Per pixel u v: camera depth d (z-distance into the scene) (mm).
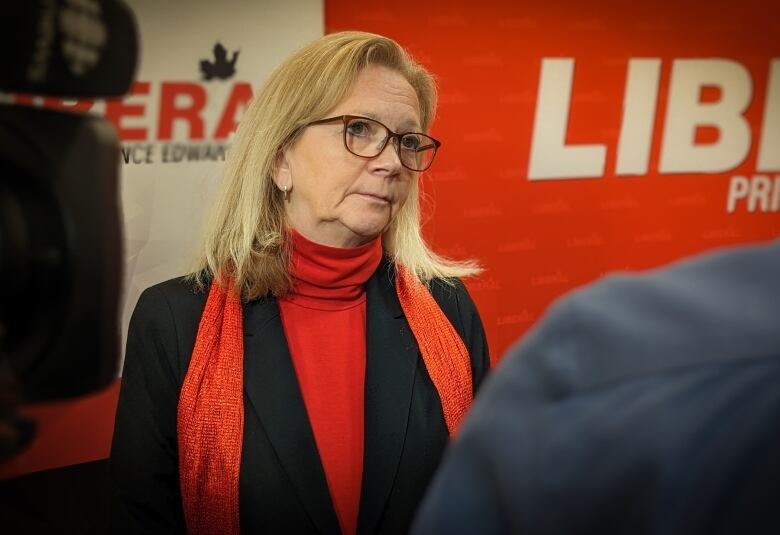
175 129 3086
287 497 1488
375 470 1528
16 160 638
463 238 3691
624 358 441
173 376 1557
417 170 1585
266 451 1503
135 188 3049
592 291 492
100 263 674
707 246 4195
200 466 1494
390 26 3414
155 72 3033
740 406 402
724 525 390
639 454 408
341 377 1594
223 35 3115
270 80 1607
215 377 1527
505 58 3641
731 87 4082
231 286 1619
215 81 3127
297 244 1614
